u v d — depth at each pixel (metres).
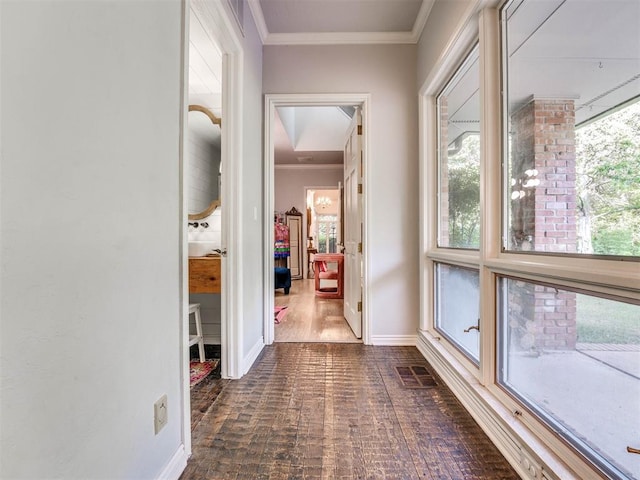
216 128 2.67
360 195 2.85
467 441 1.38
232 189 2.00
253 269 2.37
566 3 1.21
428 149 2.58
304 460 1.27
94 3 0.78
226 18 1.71
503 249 1.53
